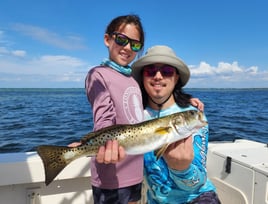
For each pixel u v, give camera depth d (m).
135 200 0.82
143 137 0.61
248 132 3.77
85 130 4.16
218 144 1.15
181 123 0.62
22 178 0.89
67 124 4.78
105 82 0.77
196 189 0.80
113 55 0.84
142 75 0.88
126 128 0.61
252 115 5.98
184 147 0.63
